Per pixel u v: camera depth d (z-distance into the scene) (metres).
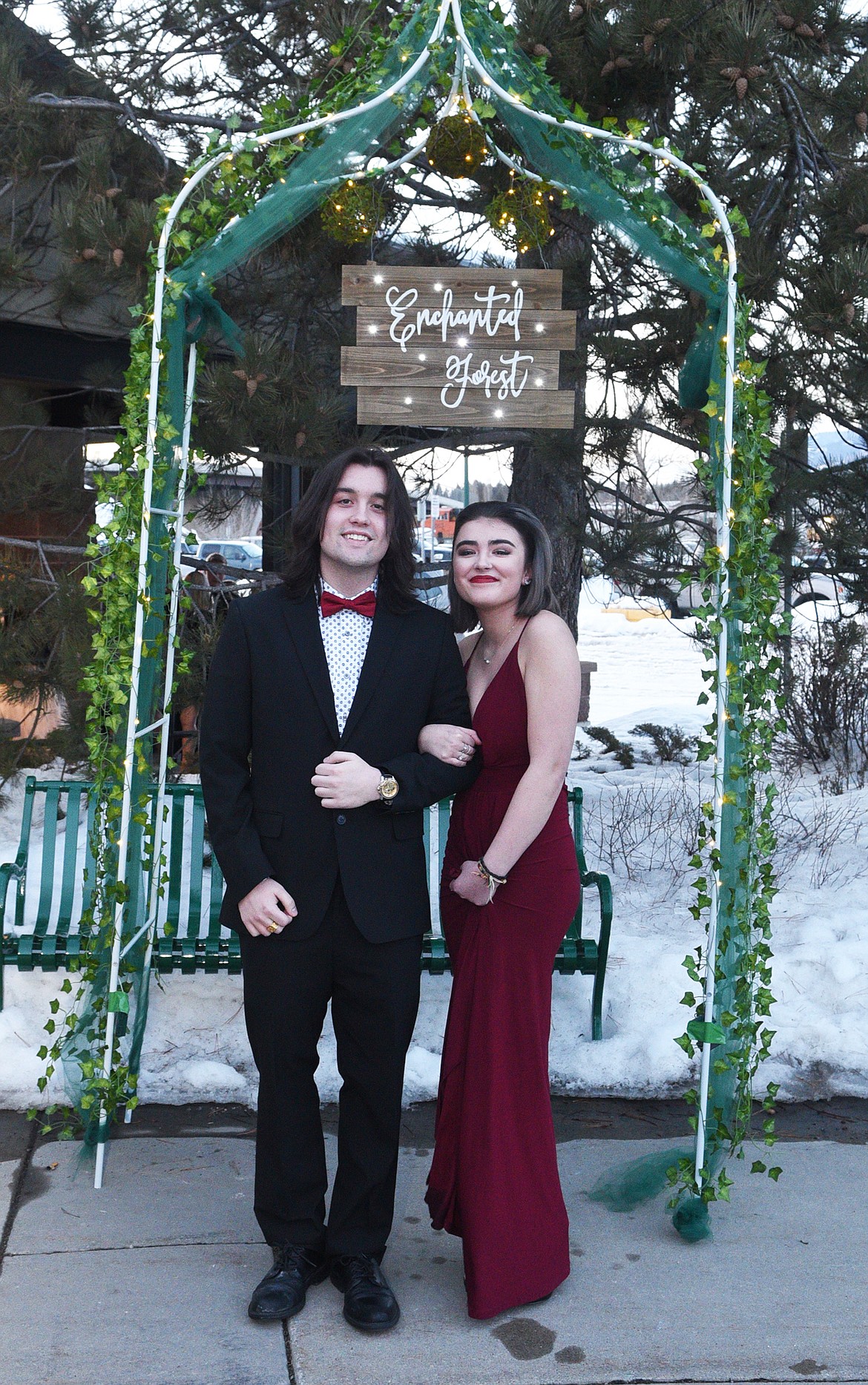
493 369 3.62
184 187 3.24
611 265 5.96
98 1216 3.07
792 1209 3.20
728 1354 2.56
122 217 5.41
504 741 2.81
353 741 2.70
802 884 5.64
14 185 6.11
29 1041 3.85
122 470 3.33
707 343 3.45
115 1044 3.29
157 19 6.67
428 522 10.98
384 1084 2.71
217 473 5.77
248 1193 3.22
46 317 7.45
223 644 2.73
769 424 3.40
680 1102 3.86
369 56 3.26
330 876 2.66
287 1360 2.51
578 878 2.91
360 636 2.78
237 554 14.92
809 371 5.69
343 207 3.58
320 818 2.67
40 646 5.76
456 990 2.83
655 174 3.28
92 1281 2.78
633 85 4.71
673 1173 3.06
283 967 2.65
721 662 3.17
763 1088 3.90
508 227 3.74
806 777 8.48
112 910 3.24
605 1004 4.29
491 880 2.73
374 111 3.25
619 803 7.29
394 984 2.68
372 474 2.73
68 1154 3.40
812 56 4.79
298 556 2.77
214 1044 4.02
